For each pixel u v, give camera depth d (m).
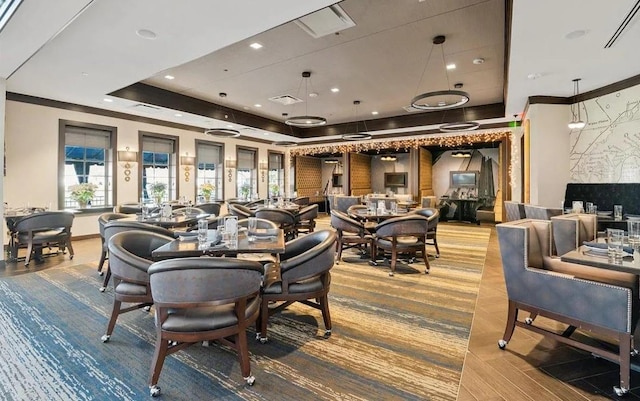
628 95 4.98
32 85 5.53
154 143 8.67
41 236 4.89
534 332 2.47
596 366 2.21
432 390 1.97
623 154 5.08
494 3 3.66
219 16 3.21
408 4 3.67
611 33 3.45
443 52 5.00
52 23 3.25
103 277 4.21
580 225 3.23
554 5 2.90
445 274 4.45
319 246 2.58
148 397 1.89
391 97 7.59
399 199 9.23
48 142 6.54
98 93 6.00
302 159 13.80
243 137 11.20
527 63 4.33
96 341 2.55
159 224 4.35
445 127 7.14
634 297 2.05
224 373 2.14
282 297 2.52
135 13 3.17
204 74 5.99
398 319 2.99
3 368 2.18
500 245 2.47
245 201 8.34
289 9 3.09
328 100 7.84
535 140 6.02
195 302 1.84
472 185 11.91
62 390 1.95
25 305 3.27
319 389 1.97
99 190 7.58
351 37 4.48
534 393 1.94
